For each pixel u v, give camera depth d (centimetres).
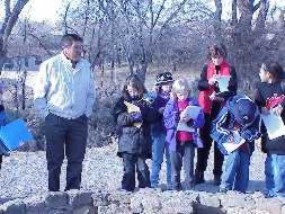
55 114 706
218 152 864
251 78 1950
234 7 2091
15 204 655
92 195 689
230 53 2023
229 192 712
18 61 1886
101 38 1836
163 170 1011
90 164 1109
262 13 2130
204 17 2098
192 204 678
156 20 1983
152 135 864
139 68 1884
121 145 769
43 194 680
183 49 2106
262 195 695
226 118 756
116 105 779
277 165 736
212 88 826
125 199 689
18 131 699
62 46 706
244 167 759
